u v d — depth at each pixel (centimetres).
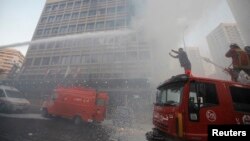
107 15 3412
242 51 631
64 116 1357
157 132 544
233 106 444
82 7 3734
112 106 2309
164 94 554
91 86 2784
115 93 2588
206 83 449
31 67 3450
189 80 446
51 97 1473
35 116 1441
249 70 602
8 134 749
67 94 1404
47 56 3444
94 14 3547
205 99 435
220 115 429
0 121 1016
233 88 462
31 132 849
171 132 450
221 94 447
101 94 1404
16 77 3381
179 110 429
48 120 1318
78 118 1317
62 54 3344
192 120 414
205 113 423
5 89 1455
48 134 856
